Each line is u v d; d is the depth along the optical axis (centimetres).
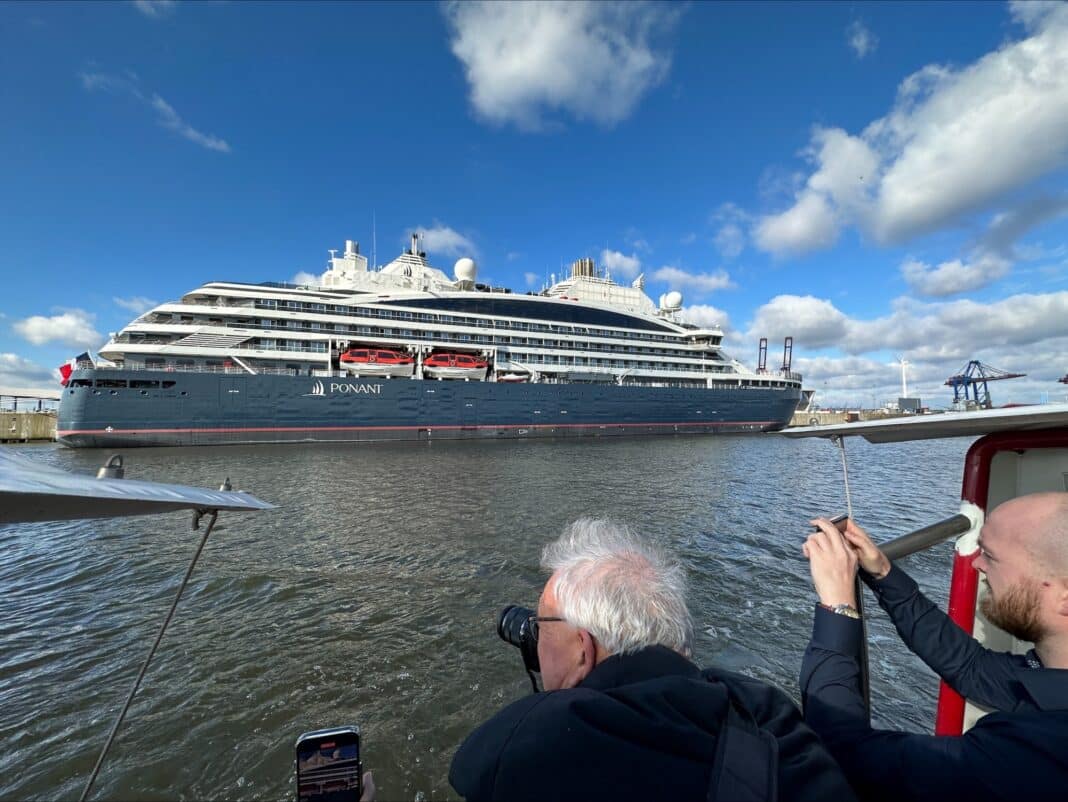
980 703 165
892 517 1352
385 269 4359
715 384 4947
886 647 601
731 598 749
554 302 4412
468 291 4250
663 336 4828
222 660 570
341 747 160
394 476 1947
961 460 3072
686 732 93
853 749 127
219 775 404
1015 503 144
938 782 112
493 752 101
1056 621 131
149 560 925
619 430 4278
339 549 982
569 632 134
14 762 416
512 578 826
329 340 3497
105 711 480
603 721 96
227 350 3200
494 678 534
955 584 234
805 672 146
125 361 3058
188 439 3006
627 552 144
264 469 2114
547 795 90
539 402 3959
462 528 1147
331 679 531
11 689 516
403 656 577
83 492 137
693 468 2334
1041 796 100
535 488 1702
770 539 1079
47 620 675
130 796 384
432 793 385
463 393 3703
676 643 129
